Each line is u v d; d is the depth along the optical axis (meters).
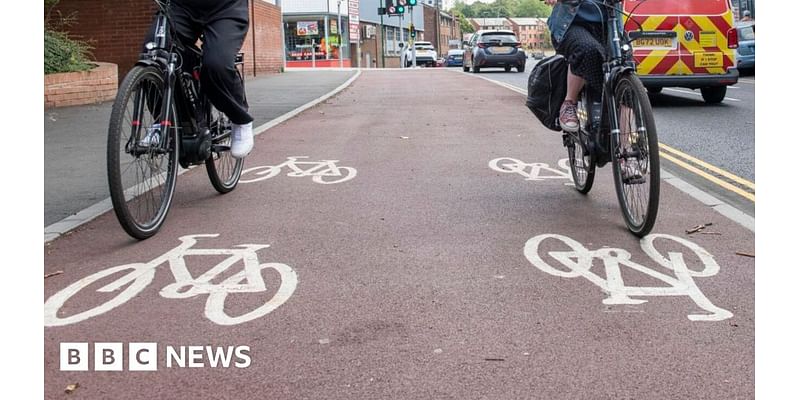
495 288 3.76
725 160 7.79
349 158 7.75
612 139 4.86
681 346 3.07
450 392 2.72
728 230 4.77
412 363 2.95
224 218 5.23
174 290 3.77
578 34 5.05
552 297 3.63
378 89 18.50
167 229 4.94
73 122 10.87
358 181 6.54
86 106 13.22
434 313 3.44
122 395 2.74
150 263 4.20
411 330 3.25
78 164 7.52
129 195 4.64
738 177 6.89
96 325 3.35
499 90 17.66
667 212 5.28
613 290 3.72
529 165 7.27
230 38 5.10
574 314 3.41
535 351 3.04
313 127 10.46
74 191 6.20
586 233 4.75
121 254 4.38
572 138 5.76
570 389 2.73
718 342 3.11
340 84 20.05
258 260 4.24
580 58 5.00
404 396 2.69
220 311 3.49
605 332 3.21
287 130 10.14
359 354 3.03
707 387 2.74
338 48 53.94
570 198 5.80
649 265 4.09
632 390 2.72
